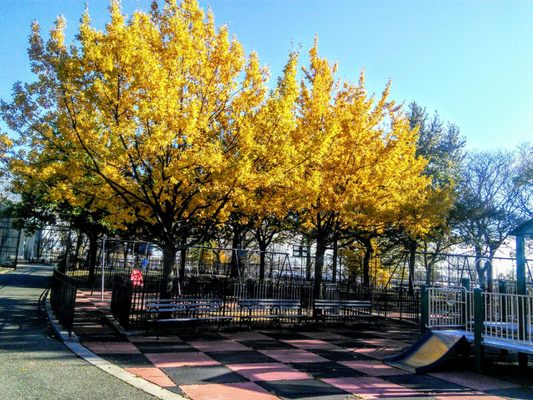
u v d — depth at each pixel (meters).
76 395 5.49
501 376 7.78
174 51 10.20
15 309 13.34
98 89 9.09
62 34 10.20
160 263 27.30
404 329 13.88
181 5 10.77
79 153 10.09
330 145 13.17
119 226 11.71
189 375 6.91
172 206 11.41
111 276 24.25
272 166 10.99
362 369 7.92
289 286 15.39
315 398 6.00
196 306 11.21
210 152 9.91
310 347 9.89
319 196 13.84
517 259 9.27
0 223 37.44
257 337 10.90
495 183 29.20
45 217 25.06
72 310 9.23
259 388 6.38
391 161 14.39
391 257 30.03
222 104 11.24
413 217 14.61
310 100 13.42
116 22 9.41
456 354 8.31
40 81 10.21
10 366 6.71
